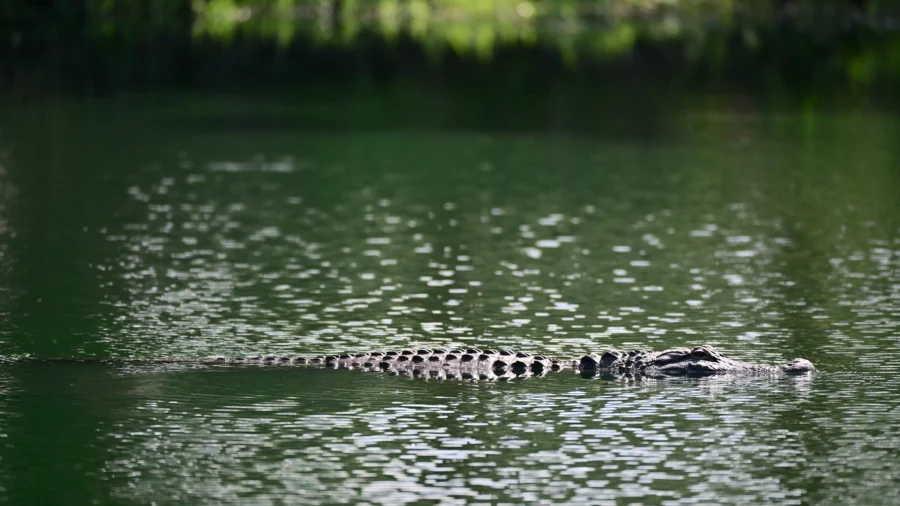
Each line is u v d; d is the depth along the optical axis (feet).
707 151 313.53
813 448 120.88
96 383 139.23
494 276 190.39
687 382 141.69
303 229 222.69
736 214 237.66
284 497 109.60
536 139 332.60
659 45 580.30
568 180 272.92
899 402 133.90
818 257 203.10
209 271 192.24
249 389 137.69
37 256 200.03
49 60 476.95
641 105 403.75
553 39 609.01
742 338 158.51
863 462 117.50
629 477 114.01
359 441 122.52
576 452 119.85
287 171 280.10
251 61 504.02
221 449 120.37
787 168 288.71
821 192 260.01
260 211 237.66
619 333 160.97
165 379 140.67
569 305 174.19
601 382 141.79
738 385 140.46
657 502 108.58
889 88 447.42
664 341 157.38
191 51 520.42
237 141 320.91
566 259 201.46
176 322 164.76
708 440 123.13
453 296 178.91
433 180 271.69
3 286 181.78
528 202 248.52
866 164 293.84
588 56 541.75
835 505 108.06
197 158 294.66
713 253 205.87
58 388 137.18
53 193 250.98
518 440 123.03
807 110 393.50
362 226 225.35
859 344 155.43
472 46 573.74
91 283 184.24
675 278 189.37
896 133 344.08
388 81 463.42
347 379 141.49
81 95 402.52
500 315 169.48
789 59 530.68
